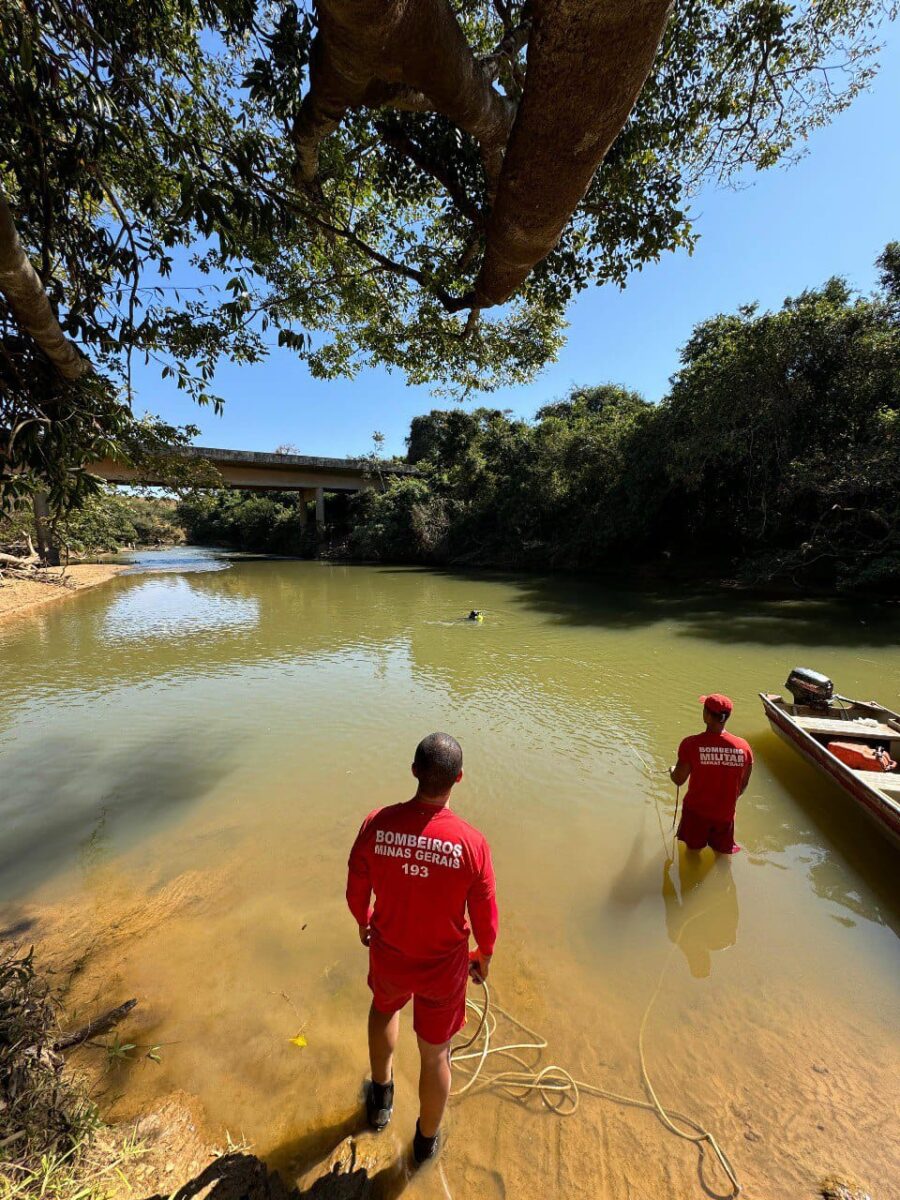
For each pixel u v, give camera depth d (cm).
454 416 3888
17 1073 204
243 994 301
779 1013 292
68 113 252
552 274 486
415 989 209
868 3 351
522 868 423
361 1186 211
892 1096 248
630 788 554
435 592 2088
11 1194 173
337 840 462
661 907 378
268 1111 238
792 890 395
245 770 599
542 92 165
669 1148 227
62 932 352
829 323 1592
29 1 228
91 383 297
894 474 1384
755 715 743
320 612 1666
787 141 422
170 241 316
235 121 362
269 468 3753
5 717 779
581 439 2564
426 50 198
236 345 439
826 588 1683
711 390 1742
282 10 293
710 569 2106
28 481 280
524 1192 211
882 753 516
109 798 539
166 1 301
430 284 421
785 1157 224
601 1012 293
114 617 1611
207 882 405
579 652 1102
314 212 432
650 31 142
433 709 793
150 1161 213
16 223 302
